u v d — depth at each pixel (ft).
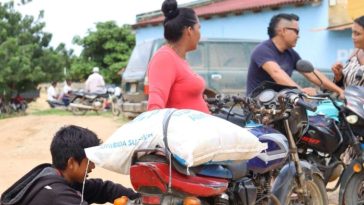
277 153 12.08
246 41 34.60
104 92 56.95
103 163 9.41
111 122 43.55
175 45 12.30
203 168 9.89
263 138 12.01
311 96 13.43
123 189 11.05
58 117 48.08
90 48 97.30
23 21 75.10
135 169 9.42
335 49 51.26
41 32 76.69
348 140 15.33
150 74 11.94
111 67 93.04
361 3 45.93
